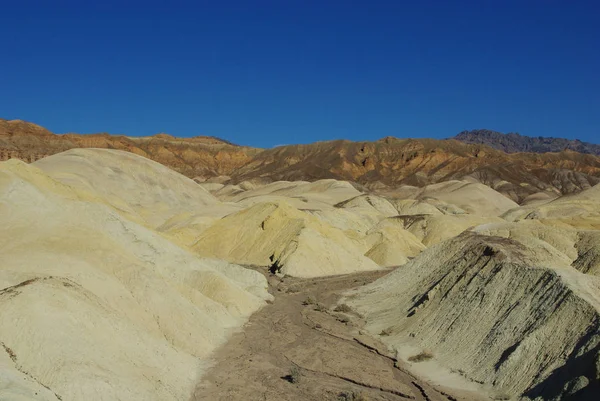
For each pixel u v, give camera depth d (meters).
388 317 43.28
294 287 57.31
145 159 136.75
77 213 39.88
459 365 31.72
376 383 30.05
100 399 21.55
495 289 35.88
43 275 28.59
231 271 53.94
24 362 21.67
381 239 90.50
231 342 35.41
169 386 26.00
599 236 56.75
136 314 30.64
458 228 108.88
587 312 28.48
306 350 35.38
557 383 25.62
